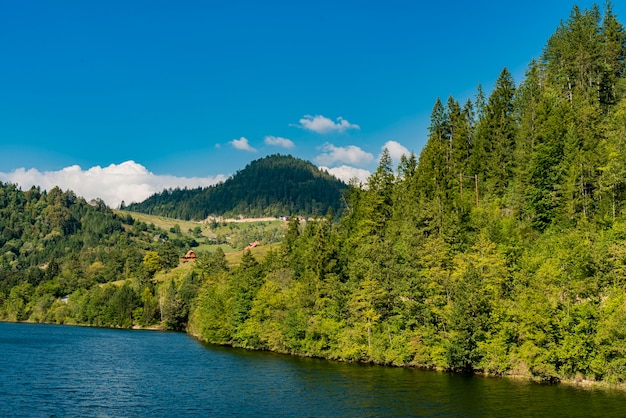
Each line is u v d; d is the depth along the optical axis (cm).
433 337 8875
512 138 13438
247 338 12494
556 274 7994
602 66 13200
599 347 7388
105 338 15600
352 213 15800
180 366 9338
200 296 17275
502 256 9488
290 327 11131
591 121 11681
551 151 11031
